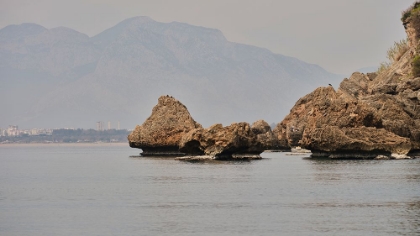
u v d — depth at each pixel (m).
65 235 103.00
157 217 115.25
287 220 110.81
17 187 166.62
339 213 115.44
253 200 131.75
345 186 148.12
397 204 122.88
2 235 103.94
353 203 125.00
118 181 175.12
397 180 156.12
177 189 151.75
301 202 127.75
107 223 111.00
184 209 122.75
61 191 154.75
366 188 143.88
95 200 136.75
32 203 134.38
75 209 125.38
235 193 142.50
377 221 108.19
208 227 106.62
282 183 158.00
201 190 148.75
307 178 166.62
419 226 104.25
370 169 182.88
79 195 145.88
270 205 125.25
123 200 135.62
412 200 126.94
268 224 108.06
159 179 175.38
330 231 102.31
